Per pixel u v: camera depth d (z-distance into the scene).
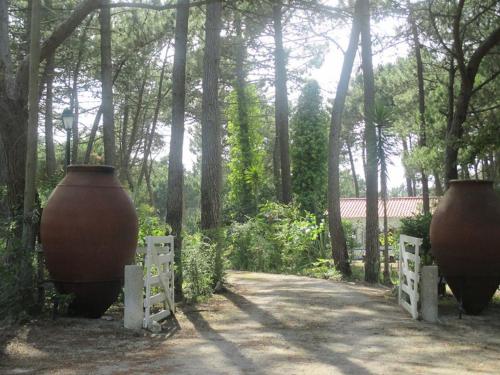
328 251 20.34
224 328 8.70
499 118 15.11
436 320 9.30
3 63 9.98
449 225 9.91
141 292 8.59
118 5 10.97
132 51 26.69
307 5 16.36
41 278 9.28
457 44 14.20
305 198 29.83
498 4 15.68
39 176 14.18
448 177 14.38
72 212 8.83
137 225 9.52
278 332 8.40
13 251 8.84
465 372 6.25
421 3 17.44
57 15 19.33
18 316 8.55
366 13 16.83
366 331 8.48
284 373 6.10
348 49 17.73
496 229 9.69
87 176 9.13
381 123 16.05
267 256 19.72
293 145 30.72
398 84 28.78
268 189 34.12
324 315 9.79
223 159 44.56
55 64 25.19
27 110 9.98
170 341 7.79
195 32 27.50
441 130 19.50
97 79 28.25
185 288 11.90
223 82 33.81
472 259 9.67
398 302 11.05
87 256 8.80
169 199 12.15
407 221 12.12
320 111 30.78
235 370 6.24
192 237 12.59
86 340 7.74
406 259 10.46
